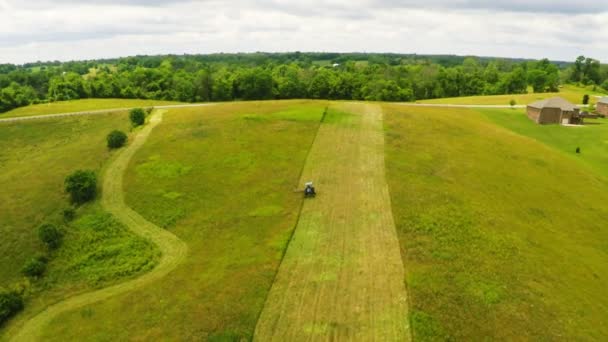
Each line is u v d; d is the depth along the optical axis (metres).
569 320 26.94
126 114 89.19
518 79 157.00
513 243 35.56
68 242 40.81
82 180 47.69
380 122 70.44
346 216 39.34
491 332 24.72
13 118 94.00
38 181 54.28
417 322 25.12
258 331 25.28
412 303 26.83
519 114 96.25
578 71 193.38
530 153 62.88
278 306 27.41
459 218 38.66
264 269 31.30
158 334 25.88
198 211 43.69
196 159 55.44
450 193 44.00
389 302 27.34
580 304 28.98
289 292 28.77
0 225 45.09
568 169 58.69
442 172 50.47
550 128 85.38
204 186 48.38
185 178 50.62
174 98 140.50
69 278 36.25
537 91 160.38
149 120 77.06
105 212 44.81
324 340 24.36
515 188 49.22
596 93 160.25
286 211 40.75
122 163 56.16
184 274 32.88
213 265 33.44
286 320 26.11
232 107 83.38
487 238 35.78
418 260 31.83
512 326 25.42
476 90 164.00
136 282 34.16
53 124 88.56
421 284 28.69
